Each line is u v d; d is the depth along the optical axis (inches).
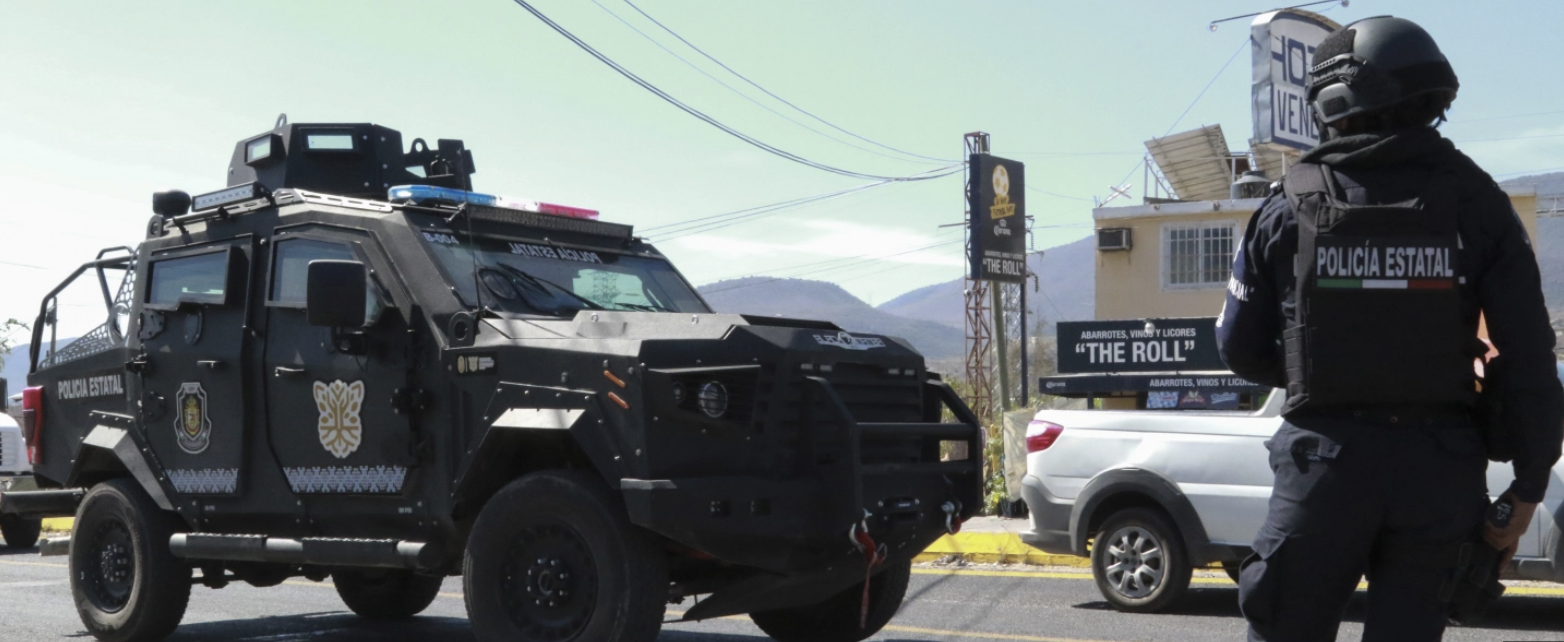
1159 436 372.8
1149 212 1066.7
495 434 237.9
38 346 338.3
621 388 221.5
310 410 268.2
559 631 228.2
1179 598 363.3
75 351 327.0
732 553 221.3
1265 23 1068.5
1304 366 127.9
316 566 291.1
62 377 327.0
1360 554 126.6
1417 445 124.2
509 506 233.6
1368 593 130.3
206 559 288.2
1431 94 129.0
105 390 313.0
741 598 238.4
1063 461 388.8
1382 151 127.6
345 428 261.6
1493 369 126.3
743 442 227.1
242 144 334.6
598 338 229.3
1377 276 125.3
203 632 331.6
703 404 220.7
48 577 470.9
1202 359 481.4
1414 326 124.3
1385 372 124.2
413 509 251.3
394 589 348.8
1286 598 129.0
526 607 233.5
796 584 236.2
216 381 285.1
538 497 230.2
